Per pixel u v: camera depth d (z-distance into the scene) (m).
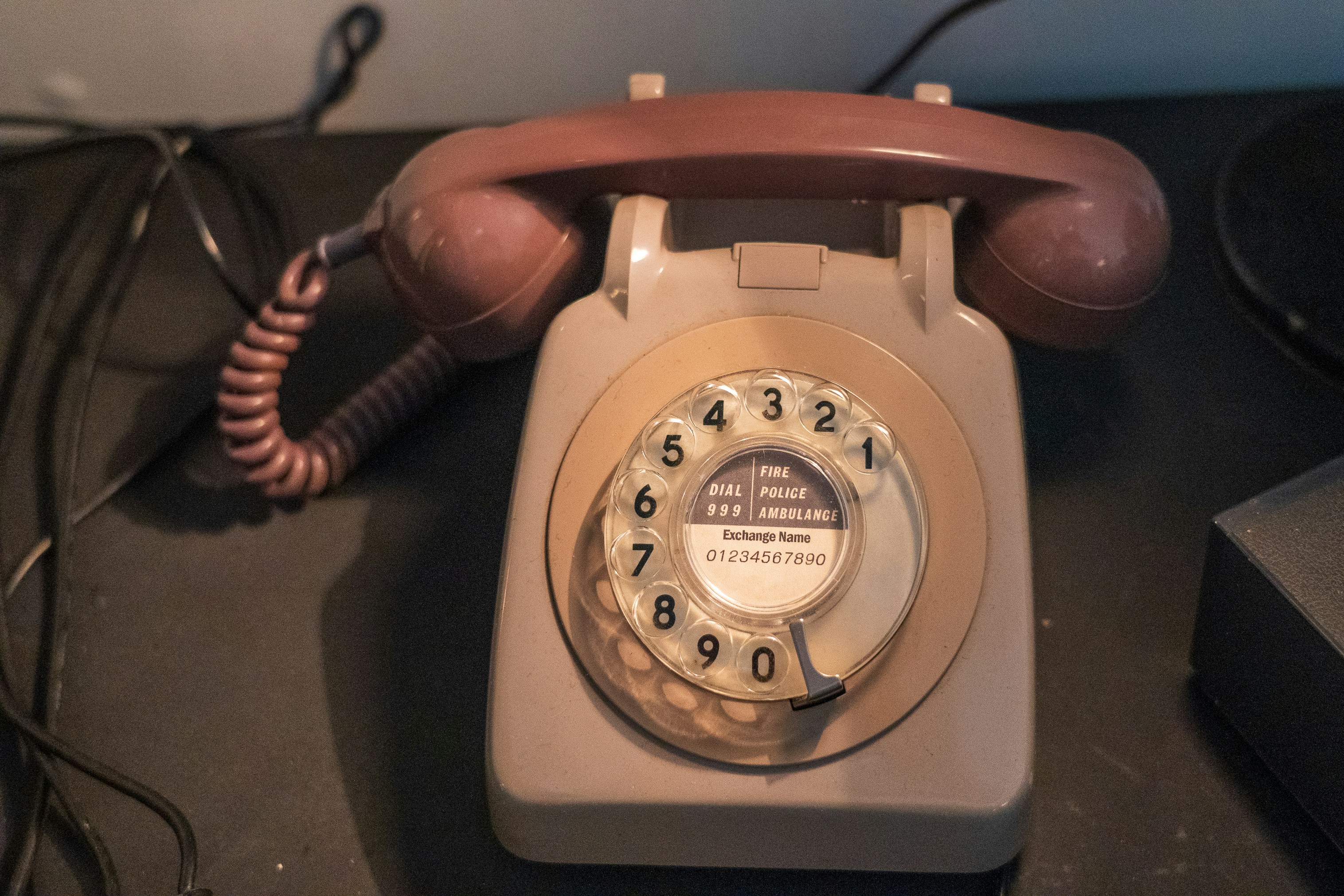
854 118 0.45
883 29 0.56
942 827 0.41
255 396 0.49
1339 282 0.52
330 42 0.57
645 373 0.45
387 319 0.55
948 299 0.45
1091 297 0.47
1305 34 0.56
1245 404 0.52
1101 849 0.45
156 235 0.57
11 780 0.47
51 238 0.57
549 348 0.45
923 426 0.44
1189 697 0.47
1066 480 0.50
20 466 0.53
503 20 0.56
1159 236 0.47
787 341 0.45
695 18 0.56
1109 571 0.49
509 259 0.46
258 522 0.51
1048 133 0.47
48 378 0.54
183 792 0.47
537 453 0.44
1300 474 0.48
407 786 0.46
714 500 0.44
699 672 0.43
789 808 0.41
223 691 0.48
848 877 0.45
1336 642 0.41
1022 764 0.41
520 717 0.42
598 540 0.44
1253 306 0.53
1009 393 0.44
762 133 0.45
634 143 0.45
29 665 0.49
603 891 0.45
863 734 0.42
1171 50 0.57
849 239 0.48
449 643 0.49
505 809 0.42
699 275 0.45
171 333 0.55
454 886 0.45
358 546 0.50
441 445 0.52
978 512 0.43
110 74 0.58
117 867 0.45
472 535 0.50
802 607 0.43
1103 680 0.47
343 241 0.48
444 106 0.60
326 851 0.46
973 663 0.42
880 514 0.44
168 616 0.50
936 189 0.46
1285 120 0.55
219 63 0.58
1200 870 0.44
